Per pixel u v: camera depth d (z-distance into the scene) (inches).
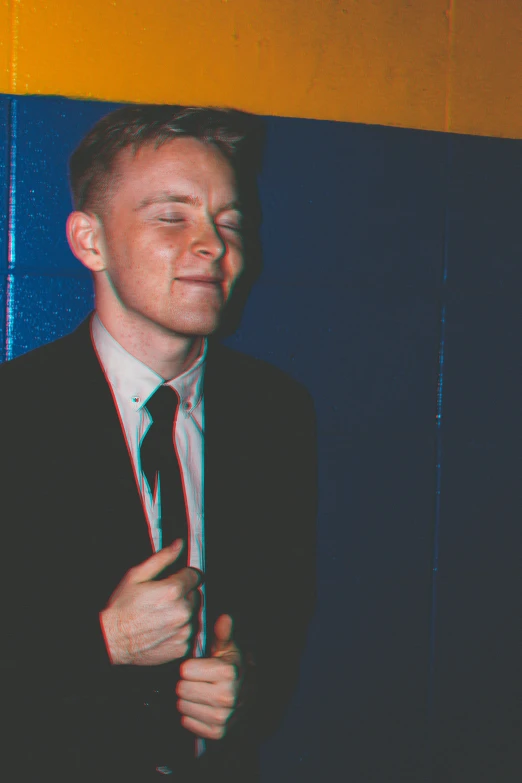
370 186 61.7
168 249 49.3
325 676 62.3
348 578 62.6
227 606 50.4
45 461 47.3
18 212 53.7
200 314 49.2
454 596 65.6
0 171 53.7
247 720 49.7
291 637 54.2
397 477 63.6
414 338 63.4
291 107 59.6
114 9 55.6
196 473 50.1
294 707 61.6
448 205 64.0
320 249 60.5
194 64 57.4
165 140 51.5
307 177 60.0
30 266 53.9
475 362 65.2
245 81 58.6
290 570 54.7
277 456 55.7
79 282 54.3
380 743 63.7
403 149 62.6
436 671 65.2
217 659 45.3
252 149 58.6
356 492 62.4
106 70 55.5
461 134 64.2
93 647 44.6
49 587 46.8
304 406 59.9
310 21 60.0
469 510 65.7
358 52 61.3
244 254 56.9
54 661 45.5
